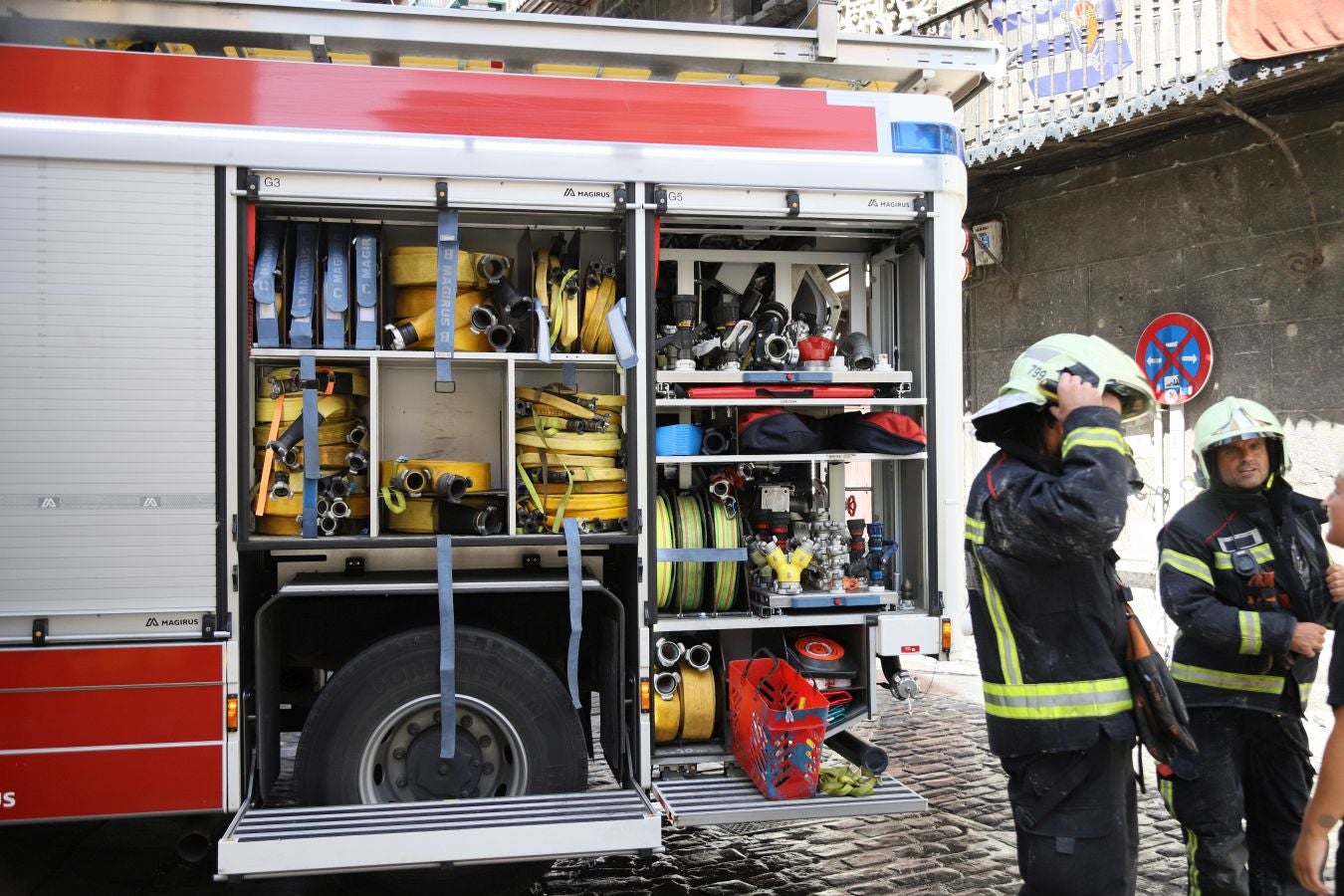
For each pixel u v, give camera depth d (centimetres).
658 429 397
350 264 380
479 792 369
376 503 368
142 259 340
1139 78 733
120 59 342
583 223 401
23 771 330
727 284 463
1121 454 254
